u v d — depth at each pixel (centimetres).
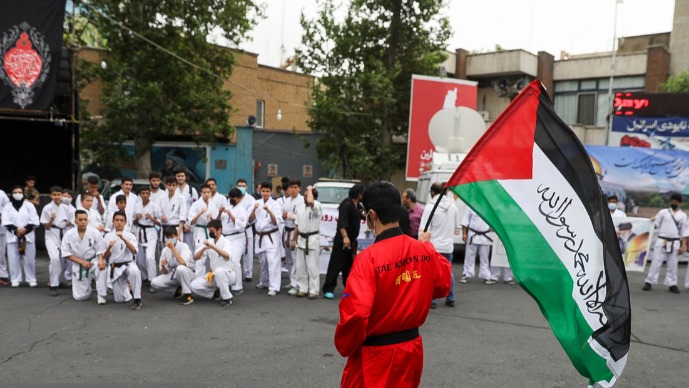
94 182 1046
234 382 500
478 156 373
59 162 1617
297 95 3103
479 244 1049
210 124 1859
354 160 1912
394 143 2284
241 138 2411
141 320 723
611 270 350
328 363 557
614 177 1480
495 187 370
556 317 355
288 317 750
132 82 1692
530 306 852
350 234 873
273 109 2983
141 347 602
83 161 2198
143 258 978
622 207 1474
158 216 975
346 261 891
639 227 1038
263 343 625
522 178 368
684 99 1752
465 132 1653
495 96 2661
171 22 1772
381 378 284
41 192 1617
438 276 313
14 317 728
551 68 2648
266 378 512
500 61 2580
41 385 483
